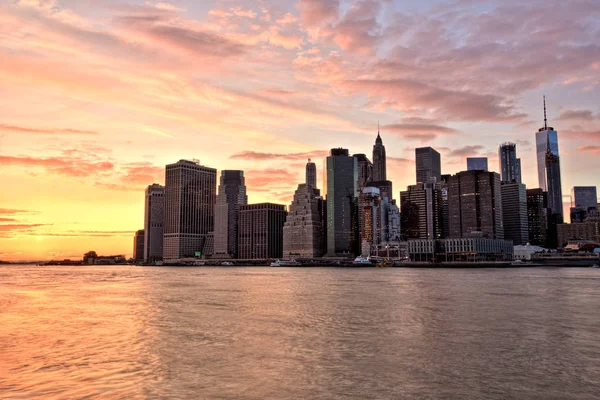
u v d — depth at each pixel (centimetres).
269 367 4534
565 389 3816
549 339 5894
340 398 3619
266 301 11169
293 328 6875
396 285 17612
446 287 15988
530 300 10912
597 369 4412
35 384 4019
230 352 5212
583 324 7119
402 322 7412
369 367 4512
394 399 3588
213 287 17300
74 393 3759
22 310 9606
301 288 16262
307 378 4147
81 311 9362
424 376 4197
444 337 6066
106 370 4466
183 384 3981
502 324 7144
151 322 7644
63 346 5662
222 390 3812
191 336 6262
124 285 19038
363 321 7550
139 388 3875
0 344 5812
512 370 4384
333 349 5338
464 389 3822
